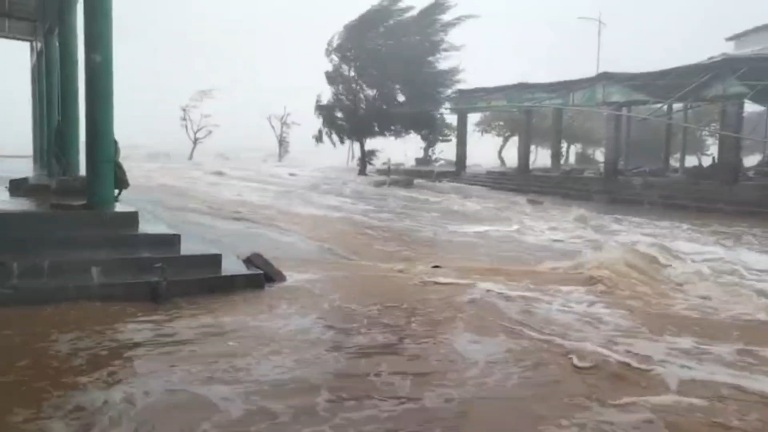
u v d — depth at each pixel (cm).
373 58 3431
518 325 823
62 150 1465
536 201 2519
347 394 562
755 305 990
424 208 2270
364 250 1480
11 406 519
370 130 3500
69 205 1034
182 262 948
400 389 578
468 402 552
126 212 991
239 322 792
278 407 529
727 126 2373
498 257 1415
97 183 1023
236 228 1639
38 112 1945
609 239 1644
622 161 3206
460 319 841
